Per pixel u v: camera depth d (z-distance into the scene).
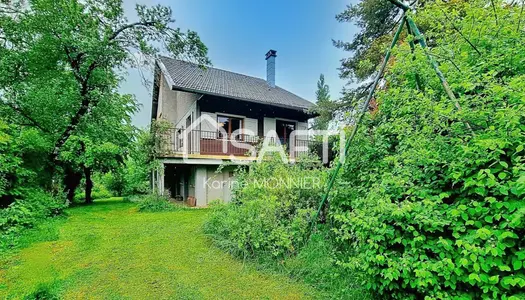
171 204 8.03
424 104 2.18
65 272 3.05
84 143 9.02
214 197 8.98
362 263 2.11
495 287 1.46
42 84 6.85
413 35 2.96
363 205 2.42
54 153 7.54
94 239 4.40
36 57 6.74
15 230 4.51
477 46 2.68
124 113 10.15
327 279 2.66
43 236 4.47
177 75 9.81
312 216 3.52
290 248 3.19
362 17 8.45
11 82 6.61
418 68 2.65
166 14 7.74
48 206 6.08
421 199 1.99
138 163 10.80
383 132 3.00
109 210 7.74
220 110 9.84
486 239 1.50
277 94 12.24
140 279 2.87
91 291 2.60
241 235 3.48
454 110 2.03
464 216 1.63
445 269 1.59
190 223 5.64
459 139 1.85
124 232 4.87
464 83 2.00
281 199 3.89
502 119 1.60
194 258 3.49
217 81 10.92
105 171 10.47
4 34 6.37
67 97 7.13
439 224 1.68
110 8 7.27
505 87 1.70
